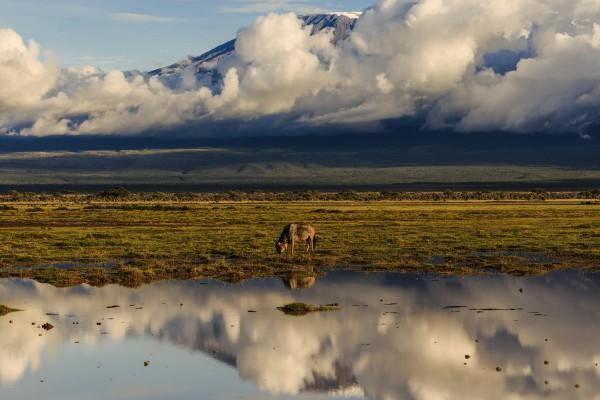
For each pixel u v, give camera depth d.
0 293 50.34
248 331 39.50
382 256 68.50
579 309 44.62
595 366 33.28
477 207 178.38
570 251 70.06
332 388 30.09
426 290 51.22
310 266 62.34
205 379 31.44
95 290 51.59
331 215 136.62
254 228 103.69
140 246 77.06
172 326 40.66
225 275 57.75
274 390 29.86
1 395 29.38
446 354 35.00
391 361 33.91
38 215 140.12
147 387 30.39
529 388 30.09
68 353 35.34
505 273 58.66
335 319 42.22
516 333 38.88
